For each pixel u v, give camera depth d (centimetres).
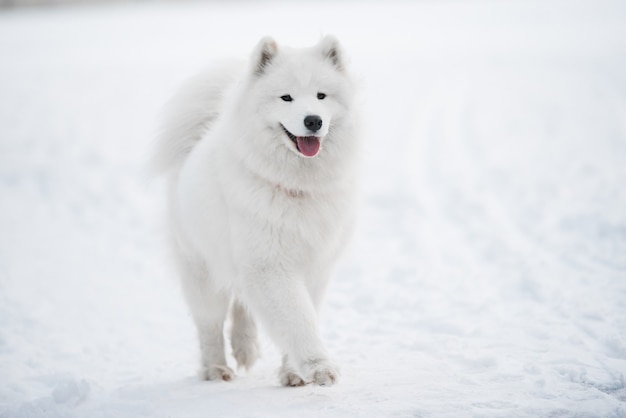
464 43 3928
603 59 2897
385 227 1079
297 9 7656
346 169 502
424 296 725
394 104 2334
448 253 897
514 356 517
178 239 566
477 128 1834
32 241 1085
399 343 580
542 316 614
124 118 2195
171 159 590
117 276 905
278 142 483
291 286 484
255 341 569
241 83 511
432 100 2359
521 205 1093
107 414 460
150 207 1284
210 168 520
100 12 8075
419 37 4369
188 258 559
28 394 522
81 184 1445
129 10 8656
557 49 3378
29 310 760
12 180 1470
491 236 945
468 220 1059
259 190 485
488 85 2558
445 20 5638
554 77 2580
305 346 461
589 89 2234
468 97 2347
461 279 775
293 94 491
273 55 509
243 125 493
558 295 664
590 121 1734
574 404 413
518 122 1850
